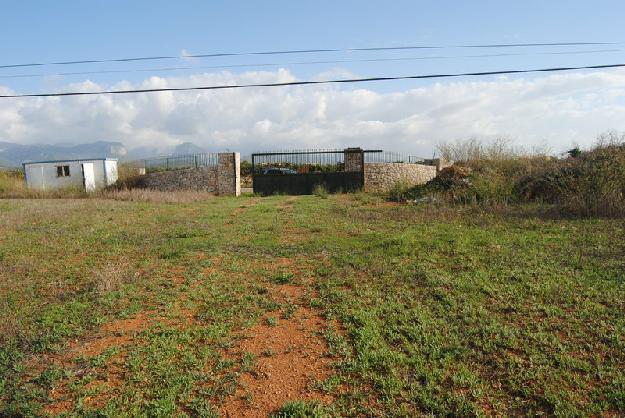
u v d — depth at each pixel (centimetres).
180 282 613
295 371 389
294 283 601
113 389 368
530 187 1302
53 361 414
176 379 375
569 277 562
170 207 1469
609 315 453
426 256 690
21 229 996
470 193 1348
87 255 762
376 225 991
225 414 335
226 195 2169
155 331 463
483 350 404
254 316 495
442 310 484
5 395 365
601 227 837
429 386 356
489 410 330
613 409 323
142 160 2786
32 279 631
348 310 497
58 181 2598
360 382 370
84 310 518
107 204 1562
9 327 474
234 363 404
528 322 450
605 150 1313
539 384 353
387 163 2219
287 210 1325
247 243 835
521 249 702
